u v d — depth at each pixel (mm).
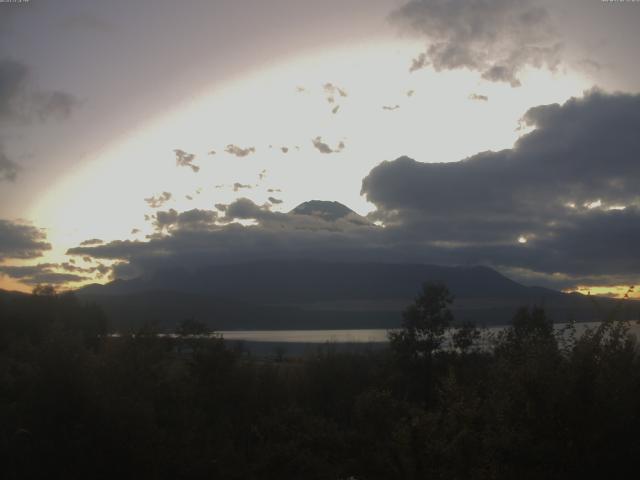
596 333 7996
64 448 13312
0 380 17188
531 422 7410
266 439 22750
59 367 14852
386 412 15984
